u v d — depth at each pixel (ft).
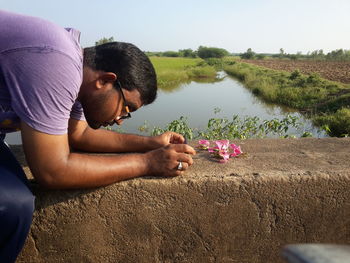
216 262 5.43
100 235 5.16
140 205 5.02
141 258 5.33
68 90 3.93
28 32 3.84
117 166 4.58
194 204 5.07
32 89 3.76
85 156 4.41
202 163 5.57
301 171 5.21
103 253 5.26
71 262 5.30
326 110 38.19
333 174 5.13
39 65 3.75
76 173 4.20
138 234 5.19
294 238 5.37
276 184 5.07
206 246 5.32
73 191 4.92
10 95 3.94
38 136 3.88
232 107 42.22
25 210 4.14
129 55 4.45
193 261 5.40
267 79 71.20
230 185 5.01
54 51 3.82
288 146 6.59
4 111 4.12
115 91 4.44
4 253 4.25
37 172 4.07
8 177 4.09
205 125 28.96
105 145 5.79
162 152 4.89
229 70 131.54
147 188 4.93
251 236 5.31
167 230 5.19
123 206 5.01
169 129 18.79
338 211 5.27
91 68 4.40
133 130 27.09
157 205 5.04
